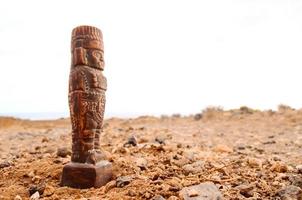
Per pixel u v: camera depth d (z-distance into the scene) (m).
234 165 0.35
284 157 0.43
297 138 0.62
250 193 0.26
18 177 0.33
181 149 0.44
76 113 0.31
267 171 0.32
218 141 0.60
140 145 0.44
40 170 0.34
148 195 0.26
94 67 0.32
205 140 0.61
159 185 0.28
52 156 0.40
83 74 0.31
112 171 0.32
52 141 0.60
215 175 0.31
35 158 0.40
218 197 0.25
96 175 0.30
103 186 0.30
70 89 0.31
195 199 0.24
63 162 0.35
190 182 0.28
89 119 0.31
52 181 0.32
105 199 0.26
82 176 0.30
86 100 0.31
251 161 0.36
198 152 0.43
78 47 0.31
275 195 0.26
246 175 0.31
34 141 0.63
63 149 0.40
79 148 0.31
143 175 0.31
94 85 0.31
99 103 0.31
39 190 0.29
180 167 0.34
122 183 0.29
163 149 0.41
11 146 0.58
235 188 0.27
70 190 0.29
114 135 0.60
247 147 0.52
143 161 0.35
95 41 0.32
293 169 0.33
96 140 0.32
